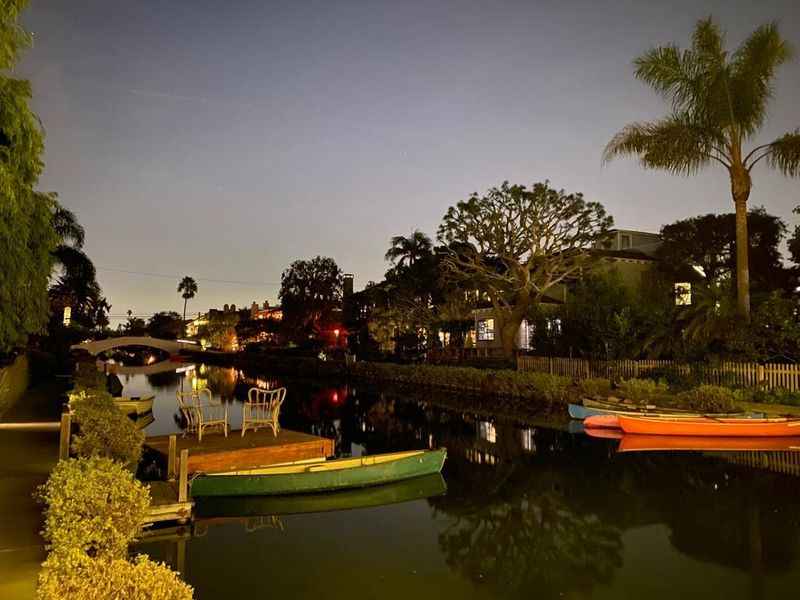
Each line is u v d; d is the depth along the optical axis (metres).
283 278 66.12
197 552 8.95
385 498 12.00
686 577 7.97
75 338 49.16
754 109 21.92
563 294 42.62
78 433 13.95
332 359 54.16
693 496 11.84
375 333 44.72
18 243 11.71
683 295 32.09
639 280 38.62
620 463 14.91
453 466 14.96
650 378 24.53
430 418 24.36
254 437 15.19
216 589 7.60
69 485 6.73
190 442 14.46
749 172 22.20
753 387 20.77
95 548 6.73
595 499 11.79
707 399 19.47
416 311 44.28
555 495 12.12
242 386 42.53
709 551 8.91
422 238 44.84
